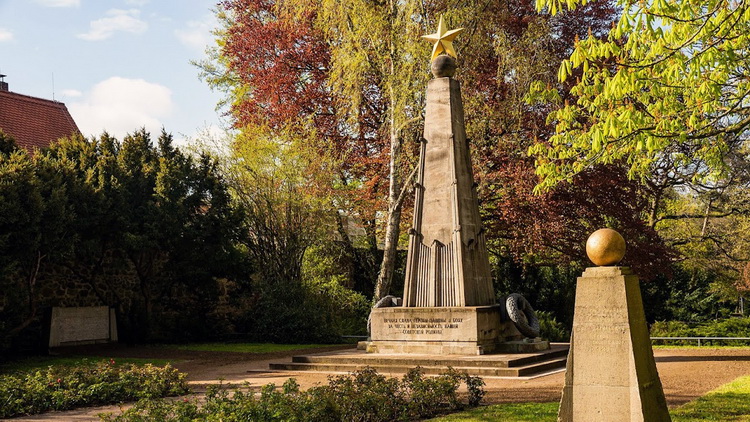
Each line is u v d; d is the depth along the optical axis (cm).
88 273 2436
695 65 930
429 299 1664
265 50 2878
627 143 1102
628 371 603
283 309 2562
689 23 967
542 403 1030
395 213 2355
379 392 977
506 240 2752
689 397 1104
